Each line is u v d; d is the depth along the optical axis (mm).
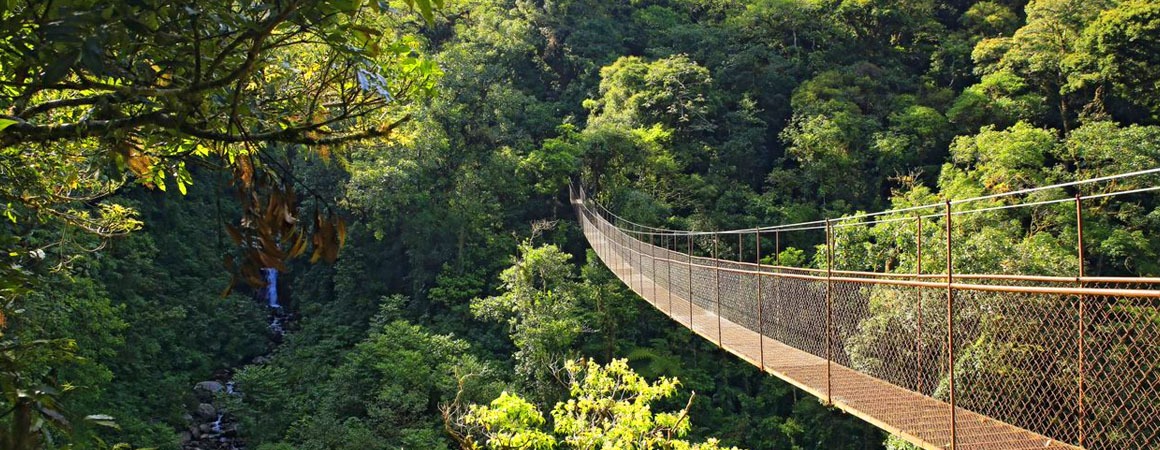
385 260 27016
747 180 31703
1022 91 28000
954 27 39812
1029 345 3736
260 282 1567
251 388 18375
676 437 9086
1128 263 16062
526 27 38281
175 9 1336
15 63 1377
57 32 1163
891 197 25312
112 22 1212
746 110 33531
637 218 27094
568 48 39219
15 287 2053
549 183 29047
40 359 2045
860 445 18594
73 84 1416
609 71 34875
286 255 1577
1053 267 11164
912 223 12625
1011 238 12852
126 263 19516
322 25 1447
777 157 32938
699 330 8078
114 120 1428
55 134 1416
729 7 43469
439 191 27688
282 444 15438
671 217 28203
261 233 1563
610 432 7789
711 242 26719
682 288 11320
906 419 4160
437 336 20062
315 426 15953
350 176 27844
